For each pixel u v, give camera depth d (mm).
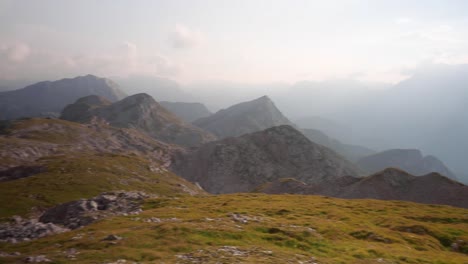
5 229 59656
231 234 41000
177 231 40250
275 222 52062
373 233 50531
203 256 31266
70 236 43281
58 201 103625
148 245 34750
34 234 57562
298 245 40031
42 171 148750
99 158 186875
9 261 29406
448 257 42406
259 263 29938
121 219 54031
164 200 81750
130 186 135500
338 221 60219
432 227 58656
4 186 116688
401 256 39031
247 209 69000
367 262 35562
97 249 33719
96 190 119812
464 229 60312
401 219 65500
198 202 81938
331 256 37312
